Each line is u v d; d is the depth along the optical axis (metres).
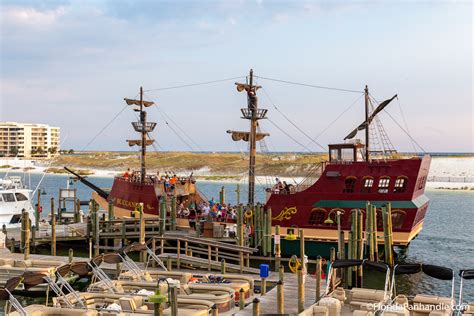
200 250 43.16
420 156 47.00
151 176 68.19
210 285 32.12
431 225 76.06
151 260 42.72
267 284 36.41
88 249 51.66
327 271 36.06
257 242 47.28
